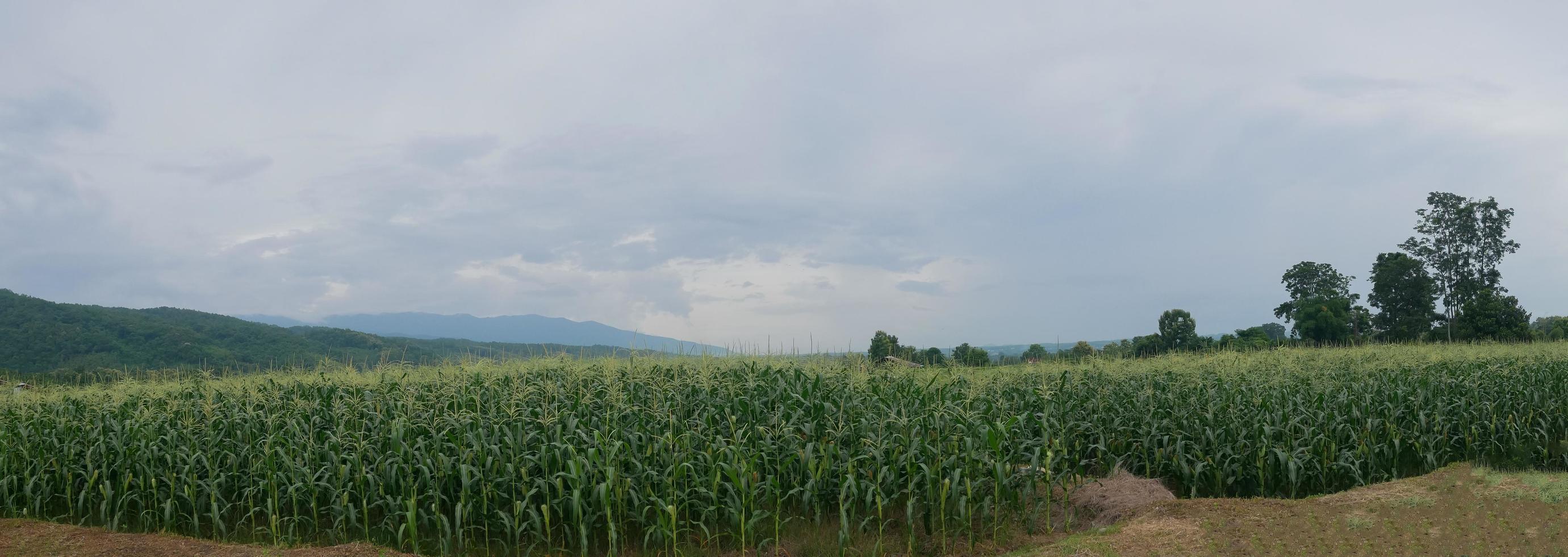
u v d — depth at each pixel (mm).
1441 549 9352
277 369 19234
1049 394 14633
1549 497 11062
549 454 11172
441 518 10758
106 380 19438
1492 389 16953
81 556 11094
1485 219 71188
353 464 11891
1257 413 14164
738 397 13828
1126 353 24266
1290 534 10148
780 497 11203
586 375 15594
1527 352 24672
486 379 15273
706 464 11148
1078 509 12156
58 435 14359
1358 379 17500
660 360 16531
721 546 10883
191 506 12961
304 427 13523
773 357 16594
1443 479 12781
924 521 10805
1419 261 67312
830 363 16312
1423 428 14641
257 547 11258
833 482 11297
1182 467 13375
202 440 13500
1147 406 15312
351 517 11273
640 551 10766
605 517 10797
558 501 10641
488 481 11133
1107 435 15094
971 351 21484
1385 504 11195
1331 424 13969
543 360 17938
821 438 12453
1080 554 9789
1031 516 11328
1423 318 65625
